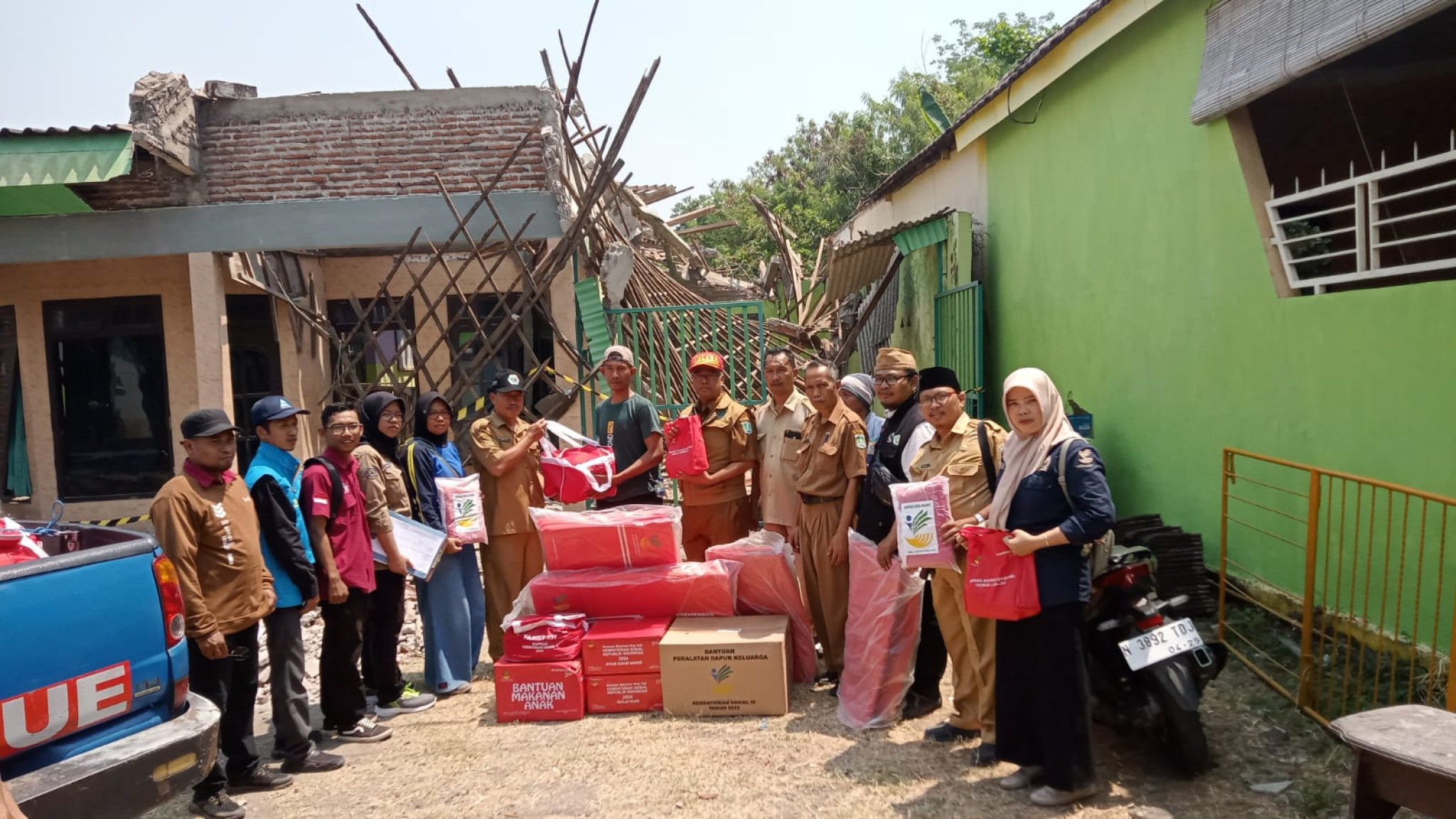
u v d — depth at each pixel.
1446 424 4.23
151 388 11.28
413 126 10.21
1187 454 6.47
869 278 14.39
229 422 4.11
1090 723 3.80
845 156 29.28
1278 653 5.01
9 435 11.31
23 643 3.03
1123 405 7.43
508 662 5.18
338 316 12.37
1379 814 3.06
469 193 9.97
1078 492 3.68
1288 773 3.92
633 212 14.00
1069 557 3.75
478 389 11.73
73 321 11.21
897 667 4.77
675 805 4.06
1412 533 4.42
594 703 5.18
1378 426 4.64
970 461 4.31
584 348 10.12
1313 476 4.44
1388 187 5.56
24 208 9.77
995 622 4.03
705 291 18.58
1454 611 3.59
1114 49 7.38
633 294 11.77
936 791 4.04
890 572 4.74
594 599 5.48
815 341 14.48
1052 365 8.89
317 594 4.58
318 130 10.23
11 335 11.25
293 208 9.91
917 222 10.65
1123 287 7.36
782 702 4.99
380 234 9.96
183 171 9.98
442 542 5.41
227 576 4.11
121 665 3.31
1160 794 3.85
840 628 5.33
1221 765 4.04
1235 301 5.86
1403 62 5.10
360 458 5.30
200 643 3.89
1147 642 3.93
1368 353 4.71
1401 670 4.35
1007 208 10.19
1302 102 5.63
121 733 3.34
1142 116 6.96
